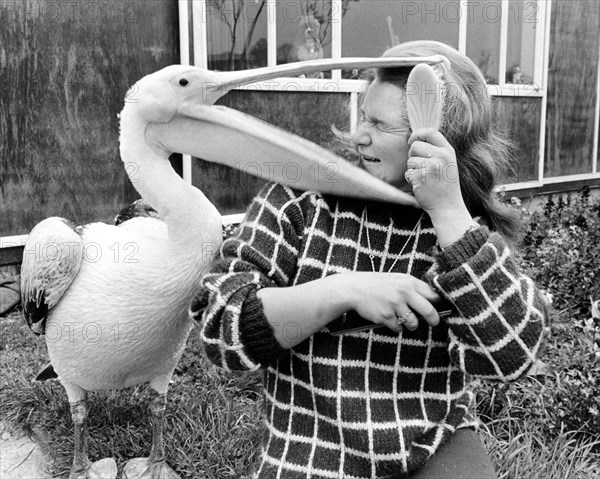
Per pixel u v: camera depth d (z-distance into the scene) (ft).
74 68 17.24
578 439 11.09
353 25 22.98
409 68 5.08
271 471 4.96
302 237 5.10
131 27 17.89
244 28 20.20
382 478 4.81
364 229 5.11
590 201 30.01
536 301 4.78
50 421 11.18
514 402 11.64
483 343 4.60
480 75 5.37
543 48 28.40
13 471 10.22
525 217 22.16
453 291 4.53
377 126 5.13
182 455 9.95
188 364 12.69
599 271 17.46
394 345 4.95
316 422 4.95
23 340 14.57
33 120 16.88
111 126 18.01
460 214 4.72
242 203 20.88
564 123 30.94
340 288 4.52
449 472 4.87
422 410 4.99
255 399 11.68
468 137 5.20
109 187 18.21
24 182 16.98
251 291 4.68
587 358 12.64
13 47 16.37
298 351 4.99
